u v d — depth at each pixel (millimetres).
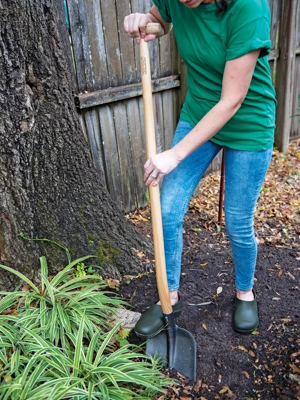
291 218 3133
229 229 1825
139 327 1871
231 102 1437
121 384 1731
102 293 2049
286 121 4242
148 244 2604
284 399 1699
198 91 1651
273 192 3615
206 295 2260
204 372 1830
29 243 2154
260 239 2828
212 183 3766
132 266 2434
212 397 1724
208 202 3402
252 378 1798
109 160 3074
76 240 2307
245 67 1384
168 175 1766
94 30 2711
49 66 1980
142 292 2287
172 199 1739
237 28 1353
